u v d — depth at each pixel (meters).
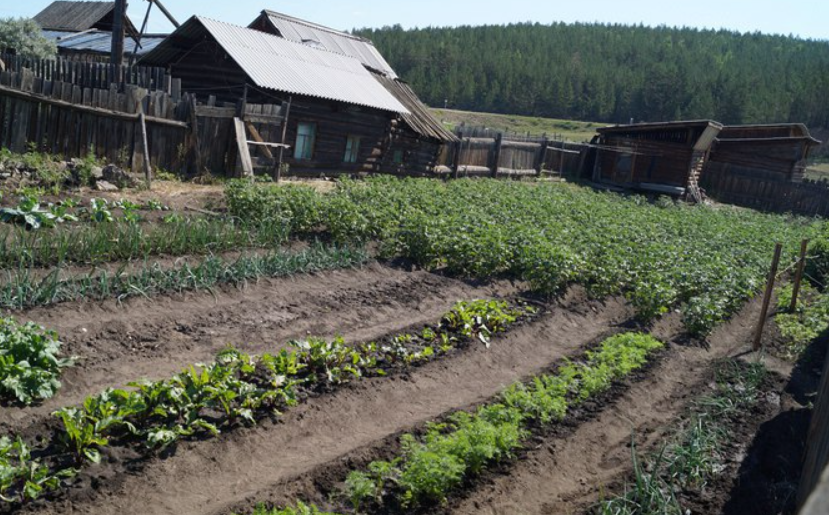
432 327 10.98
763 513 7.37
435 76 123.00
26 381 7.05
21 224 12.34
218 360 8.06
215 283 11.06
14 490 5.79
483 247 14.59
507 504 6.83
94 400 6.64
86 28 45.88
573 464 7.80
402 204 17.80
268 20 28.52
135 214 13.36
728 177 38.56
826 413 6.28
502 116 94.19
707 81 116.94
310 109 22.27
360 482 6.35
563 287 14.46
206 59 22.42
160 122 17.80
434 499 6.62
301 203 15.17
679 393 10.25
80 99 16.53
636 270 15.26
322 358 8.68
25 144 15.89
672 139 35.34
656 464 7.29
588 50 154.62
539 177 35.75
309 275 12.60
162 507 6.07
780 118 102.75
